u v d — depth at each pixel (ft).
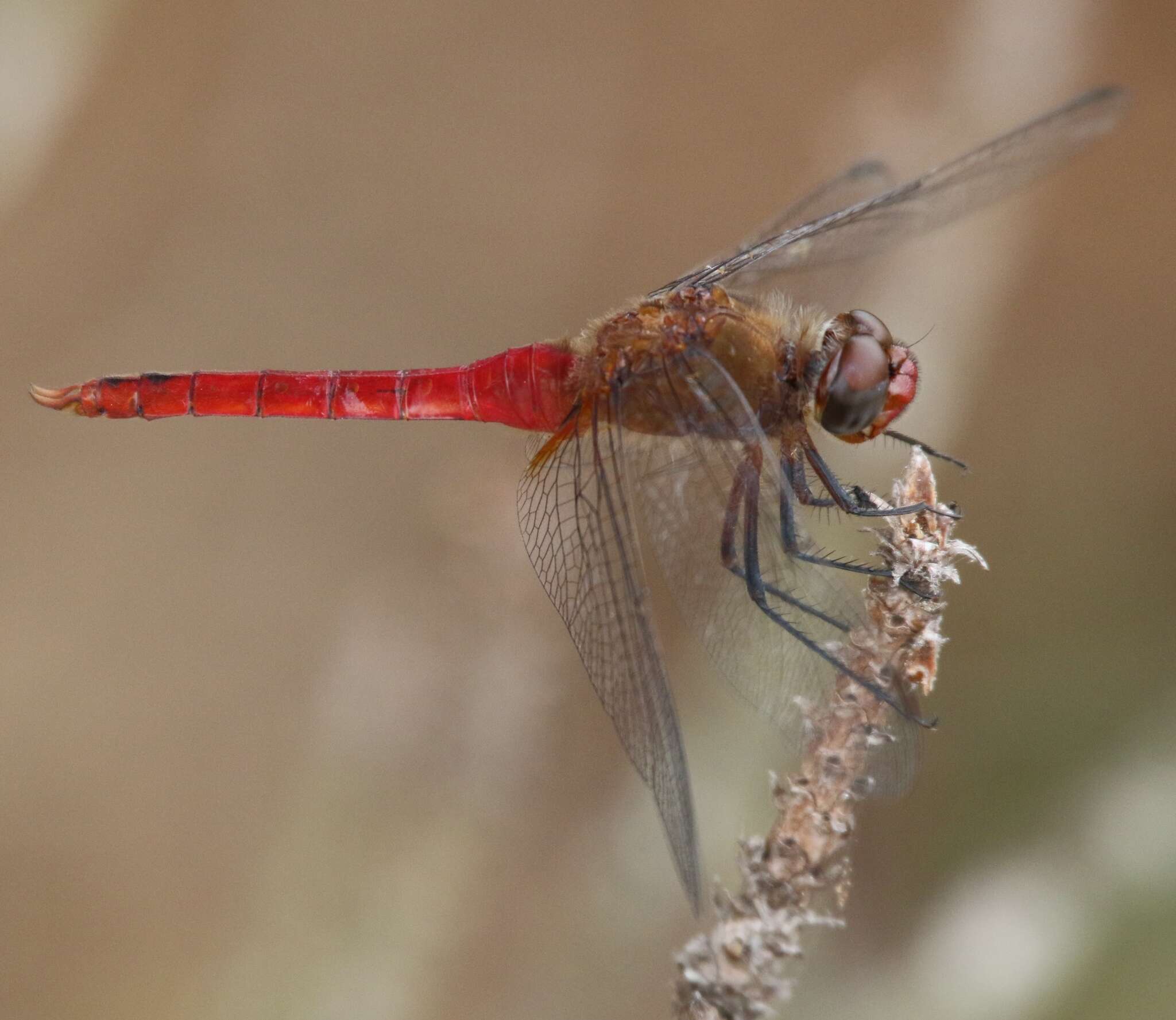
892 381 2.19
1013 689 2.32
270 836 2.33
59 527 2.43
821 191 2.23
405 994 2.24
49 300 2.52
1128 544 2.36
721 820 2.27
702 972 2.14
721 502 2.18
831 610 2.18
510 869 2.26
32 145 2.46
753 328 2.19
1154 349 2.51
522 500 2.19
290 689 2.36
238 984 2.26
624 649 2.18
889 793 2.15
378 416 2.22
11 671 2.36
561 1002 2.26
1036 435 2.40
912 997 2.27
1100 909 2.27
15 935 2.32
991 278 2.24
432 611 2.24
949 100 2.25
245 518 2.44
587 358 2.19
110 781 2.35
